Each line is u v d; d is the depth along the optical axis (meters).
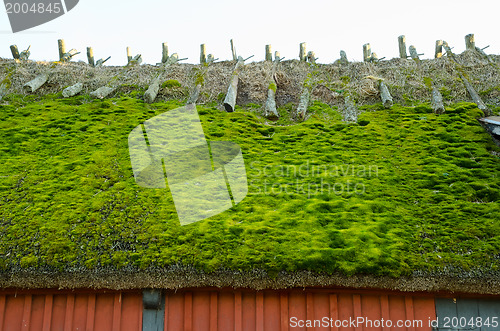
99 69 10.14
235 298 5.21
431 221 5.45
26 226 5.38
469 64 9.53
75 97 8.82
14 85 9.06
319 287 5.06
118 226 5.38
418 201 5.82
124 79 9.52
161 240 5.18
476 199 5.80
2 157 6.75
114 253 5.07
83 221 5.45
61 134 7.39
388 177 6.29
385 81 9.19
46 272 4.99
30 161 6.67
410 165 6.58
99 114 8.09
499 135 7.07
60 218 5.48
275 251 5.03
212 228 5.34
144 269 4.95
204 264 4.94
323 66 10.08
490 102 8.50
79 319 5.28
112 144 7.05
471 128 7.45
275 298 5.21
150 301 5.16
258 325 5.11
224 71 9.81
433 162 6.61
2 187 6.04
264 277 4.91
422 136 7.28
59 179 6.24
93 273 4.98
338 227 5.36
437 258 4.93
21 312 5.32
